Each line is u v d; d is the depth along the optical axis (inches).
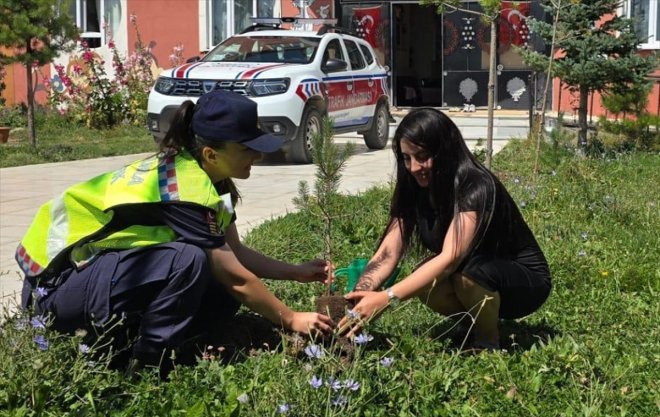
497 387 148.1
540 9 705.0
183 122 151.8
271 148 150.5
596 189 343.9
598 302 206.7
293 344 156.6
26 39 526.0
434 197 163.6
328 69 528.4
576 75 474.9
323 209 185.2
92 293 148.2
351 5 744.3
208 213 148.9
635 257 246.4
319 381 128.5
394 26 759.1
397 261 173.5
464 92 739.4
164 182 149.1
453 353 160.9
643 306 204.5
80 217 151.3
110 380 145.9
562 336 179.3
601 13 486.9
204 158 151.6
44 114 751.7
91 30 799.7
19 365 138.3
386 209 296.4
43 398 134.0
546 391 148.0
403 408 139.1
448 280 166.9
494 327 170.4
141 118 714.8
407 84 794.2
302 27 714.8
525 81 725.3
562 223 282.7
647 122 556.1
